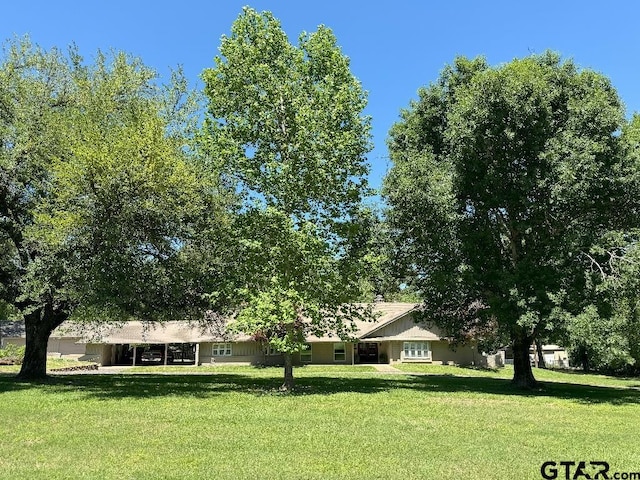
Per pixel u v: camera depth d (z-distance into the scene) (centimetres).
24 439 1000
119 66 2097
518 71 1939
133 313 2139
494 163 2005
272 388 1998
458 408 1507
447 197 1955
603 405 1730
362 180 1908
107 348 4709
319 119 1828
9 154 1880
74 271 1695
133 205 1689
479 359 4444
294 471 796
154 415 1283
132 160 1641
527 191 1906
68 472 778
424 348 4397
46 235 1619
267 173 1823
